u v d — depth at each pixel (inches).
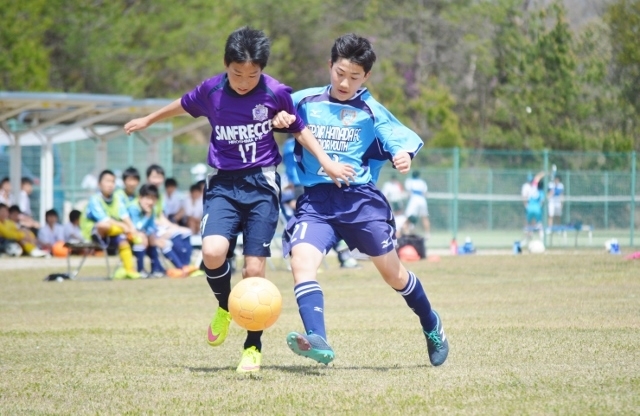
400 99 4594.0
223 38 4616.1
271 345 836.6
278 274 1777.8
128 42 4557.1
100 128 3021.7
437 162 4084.6
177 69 4549.7
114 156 3366.1
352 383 610.5
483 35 4842.5
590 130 3959.2
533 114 4025.6
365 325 966.4
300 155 673.6
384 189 3038.9
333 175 633.6
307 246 647.8
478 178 3189.0
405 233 2455.7
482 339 825.5
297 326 981.2
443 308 1115.9
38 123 2546.8
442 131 4338.1
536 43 4114.2
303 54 4970.5
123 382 631.2
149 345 839.1
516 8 4547.2
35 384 626.8
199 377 649.6
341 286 1497.3
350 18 5172.2
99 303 1269.7
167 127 3093.0
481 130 4419.3
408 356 745.6
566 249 2608.3
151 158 2593.5
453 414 505.0
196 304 1256.2
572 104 3986.2
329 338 860.0
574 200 2910.9
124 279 1712.6
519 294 1284.4
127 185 1770.4
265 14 4798.2
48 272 1849.2
